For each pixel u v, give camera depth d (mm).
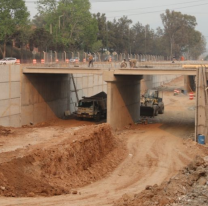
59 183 21078
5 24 66938
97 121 45594
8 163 20125
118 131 39781
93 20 87500
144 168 26469
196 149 31141
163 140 34938
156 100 51031
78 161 24078
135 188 21766
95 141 27312
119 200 17312
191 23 134500
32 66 43031
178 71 36219
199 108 33594
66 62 50031
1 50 68312
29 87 42688
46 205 16312
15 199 16922
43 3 84188
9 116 39594
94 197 18906
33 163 21547
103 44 104500
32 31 76938
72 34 84500
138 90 48219
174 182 17578
